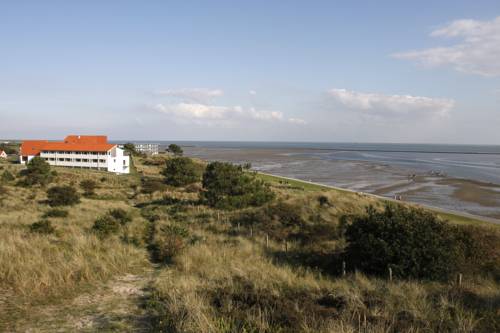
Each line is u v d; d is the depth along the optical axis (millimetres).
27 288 8250
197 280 9602
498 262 12750
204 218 23984
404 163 124188
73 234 14602
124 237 15758
